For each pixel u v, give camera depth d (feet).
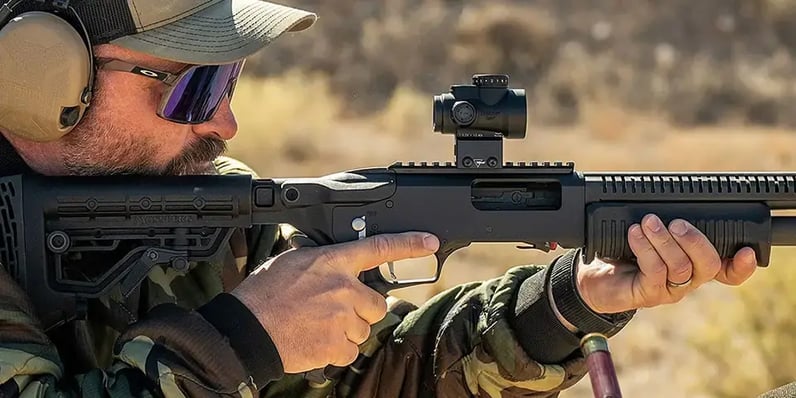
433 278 11.33
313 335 10.43
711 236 11.22
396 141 63.16
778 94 84.64
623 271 11.51
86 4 10.73
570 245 11.41
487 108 11.06
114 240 11.06
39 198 10.87
